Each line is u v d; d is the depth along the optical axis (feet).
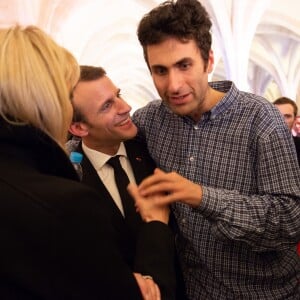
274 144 4.25
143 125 5.43
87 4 28.71
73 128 5.02
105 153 5.23
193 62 4.12
